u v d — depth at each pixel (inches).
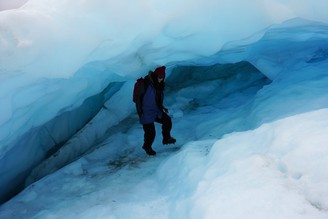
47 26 102.0
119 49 123.9
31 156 175.9
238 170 93.4
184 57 150.0
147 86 151.3
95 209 113.0
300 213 68.7
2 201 168.7
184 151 132.2
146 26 116.1
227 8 115.6
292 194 75.5
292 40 162.6
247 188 82.6
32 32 98.2
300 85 150.1
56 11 106.0
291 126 103.5
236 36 124.8
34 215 120.0
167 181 122.7
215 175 98.4
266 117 133.0
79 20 107.6
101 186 136.9
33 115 138.6
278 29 132.6
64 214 115.2
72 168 158.6
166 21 116.9
